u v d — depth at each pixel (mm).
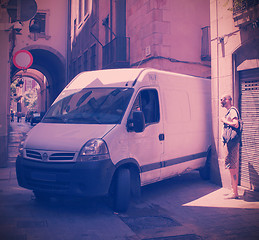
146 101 6039
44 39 25625
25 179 5230
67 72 26016
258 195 6176
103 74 6398
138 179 5707
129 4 13523
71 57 25250
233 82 7000
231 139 6199
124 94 5754
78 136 5094
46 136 5316
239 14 6637
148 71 6254
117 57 13602
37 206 5539
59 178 4855
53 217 4980
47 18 25656
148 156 5898
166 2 11609
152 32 11500
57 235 4254
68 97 6227
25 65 10352
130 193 5734
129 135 5438
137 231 4488
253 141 6500
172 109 6723
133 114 5207
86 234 4316
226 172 7125
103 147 4922
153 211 5445
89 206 5598
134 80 5922
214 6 7531
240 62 6863
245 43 6645
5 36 9453
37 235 4234
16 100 59969
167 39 11578
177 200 6148
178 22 11789
